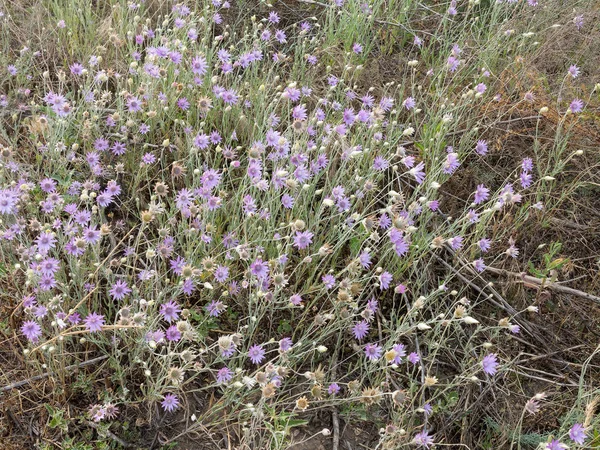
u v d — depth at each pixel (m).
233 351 0.97
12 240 1.07
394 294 1.15
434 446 1.02
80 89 1.35
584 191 1.45
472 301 1.25
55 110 1.20
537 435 1.02
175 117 1.40
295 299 1.03
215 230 1.15
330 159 1.26
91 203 1.11
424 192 1.37
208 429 0.98
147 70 1.28
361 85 1.63
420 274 1.24
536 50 1.66
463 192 1.42
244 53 1.47
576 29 1.69
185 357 0.89
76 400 0.98
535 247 1.35
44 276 0.95
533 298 1.26
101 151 1.30
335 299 1.12
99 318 0.90
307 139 1.29
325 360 1.10
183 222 1.08
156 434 0.96
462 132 1.52
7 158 1.12
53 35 1.56
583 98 1.57
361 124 1.35
